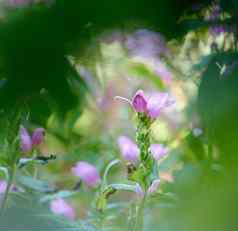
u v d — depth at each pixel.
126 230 1.17
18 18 0.75
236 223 0.85
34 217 0.87
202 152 1.38
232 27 1.17
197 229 0.89
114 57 1.26
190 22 1.06
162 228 1.14
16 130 1.01
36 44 0.75
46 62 0.75
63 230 0.98
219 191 0.85
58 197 1.28
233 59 1.15
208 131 0.93
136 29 0.78
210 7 1.09
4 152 1.07
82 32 0.76
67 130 1.50
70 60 0.77
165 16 0.78
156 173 1.05
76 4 0.75
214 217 0.86
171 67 1.37
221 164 0.85
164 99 1.06
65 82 0.77
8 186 1.07
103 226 1.15
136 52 1.29
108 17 0.75
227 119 0.85
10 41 0.75
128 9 0.76
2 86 0.76
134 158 1.21
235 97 0.86
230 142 0.84
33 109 0.81
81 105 0.79
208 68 1.06
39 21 0.75
